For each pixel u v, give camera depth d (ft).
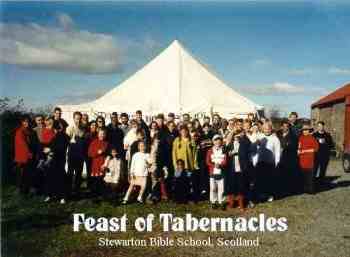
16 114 35.12
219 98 43.65
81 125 30.48
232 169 28.17
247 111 42.11
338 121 63.36
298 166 33.14
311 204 29.30
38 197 29.55
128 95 43.57
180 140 28.99
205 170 30.42
